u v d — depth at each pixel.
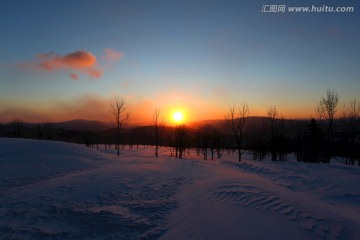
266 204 8.93
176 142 52.12
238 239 6.88
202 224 8.04
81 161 24.67
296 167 25.44
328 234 6.98
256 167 26.00
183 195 12.05
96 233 8.27
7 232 8.30
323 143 40.47
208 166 25.36
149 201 11.34
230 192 10.47
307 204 9.03
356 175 20.31
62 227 8.68
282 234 6.96
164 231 8.20
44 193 12.10
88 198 11.72
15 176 18.12
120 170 17.66
